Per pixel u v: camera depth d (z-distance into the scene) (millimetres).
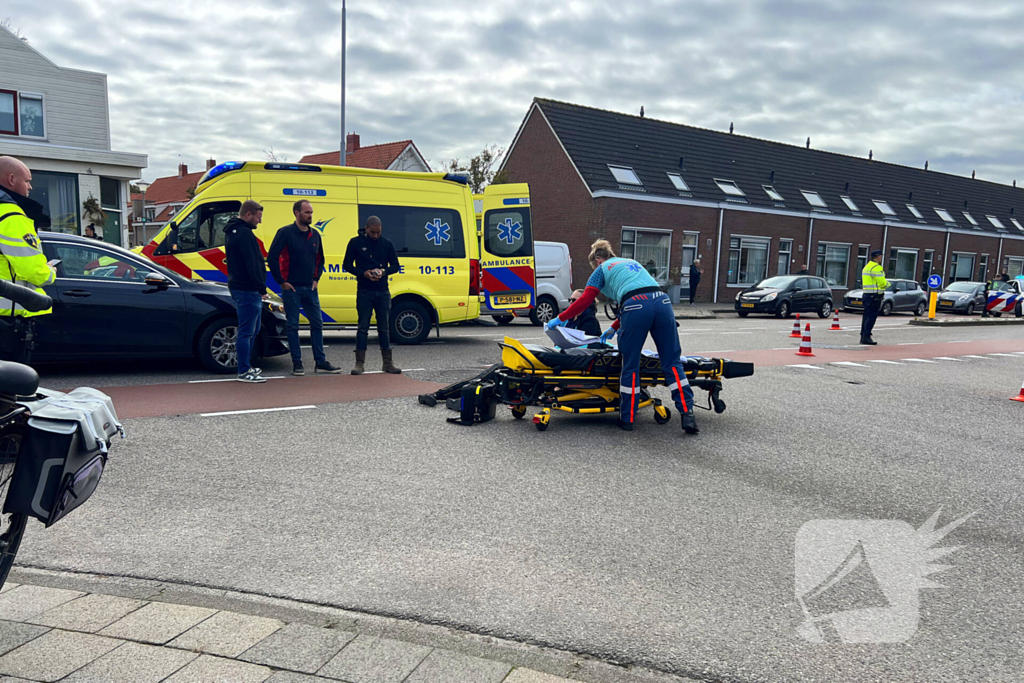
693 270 27391
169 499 4191
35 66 21656
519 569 3398
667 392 8203
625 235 27469
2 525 2635
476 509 4195
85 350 7527
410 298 11695
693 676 2561
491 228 14961
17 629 2666
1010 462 5621
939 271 39562
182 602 2982
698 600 3135
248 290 7617
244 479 4586
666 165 30094
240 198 10609
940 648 2787
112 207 22625
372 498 4324
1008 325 23141
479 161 29141
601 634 2824
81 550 3469
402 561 3451
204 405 6590
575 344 6527
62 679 2338
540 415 6156
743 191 31391
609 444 5770
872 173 39500
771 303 22984
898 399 8273
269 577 3240
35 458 2361
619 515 4160
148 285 7820
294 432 5777
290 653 2561
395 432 5902
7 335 3953
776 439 6121
